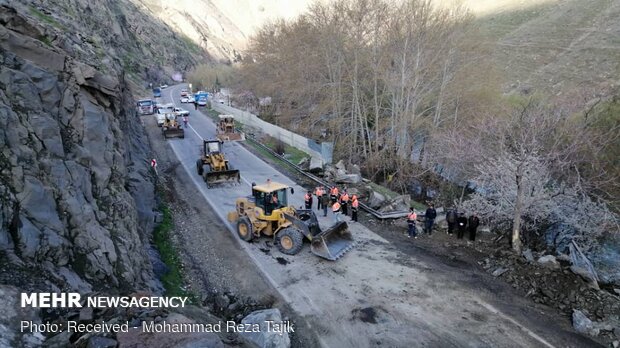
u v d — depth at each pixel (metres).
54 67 10.91
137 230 11.89
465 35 26.70
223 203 17.95
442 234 15.82
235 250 13.62
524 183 14.39
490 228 16.44
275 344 8.84
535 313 10.62
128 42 84.25
